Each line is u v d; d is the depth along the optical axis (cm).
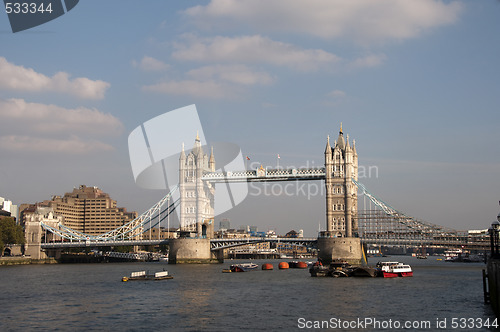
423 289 12556
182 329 7825
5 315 8944
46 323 8250
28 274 18100
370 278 15962
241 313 9094
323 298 10906
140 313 9094
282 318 8650
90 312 9206
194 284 13875
